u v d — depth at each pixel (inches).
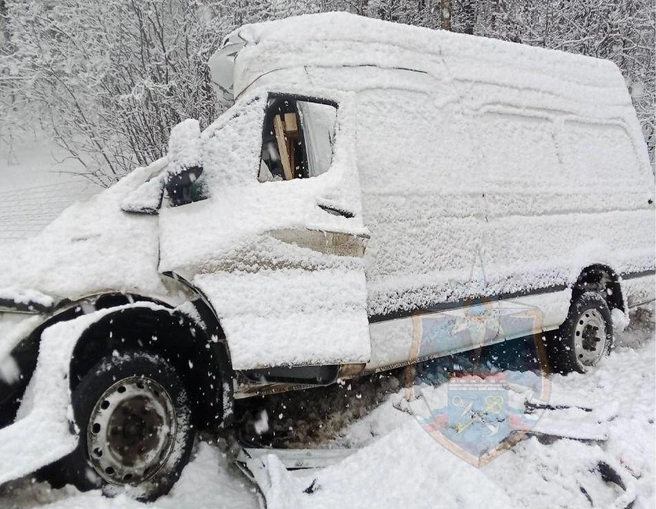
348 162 151.0
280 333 125.6
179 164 128.7
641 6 584.4
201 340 132.8
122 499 110.3
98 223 132.6
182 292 134.3
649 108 549.6
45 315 121.0
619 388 193.5
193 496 122.3
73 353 113.3
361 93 171.9
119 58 392.5
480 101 204.5
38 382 110.7
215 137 145.2
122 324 122.6
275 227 132.4
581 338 220.7
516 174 209.5
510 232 200.8
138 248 133.3
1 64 407.8
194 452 134.3
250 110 148.3
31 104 471.5
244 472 130.6
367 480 122.6
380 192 166.7
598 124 249.3
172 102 386.0
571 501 123.6
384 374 180.9
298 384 138.6
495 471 135.0
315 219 137.9
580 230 226.7
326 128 161.3
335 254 141.5
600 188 240.7
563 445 140.9
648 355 234.7
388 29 185.9
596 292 232.8
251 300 126.2
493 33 588.7
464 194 189.0
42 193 465.1
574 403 164.2
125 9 387.2
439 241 178.5
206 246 126.3
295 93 151.7
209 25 393.1
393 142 174.7
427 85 190.2
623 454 136.6
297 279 133.7
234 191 138.6
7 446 101.0
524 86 222.5
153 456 120.5
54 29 396.5
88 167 420.2
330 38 171.6
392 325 162.1
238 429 149.7
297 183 142.6
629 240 246.1
